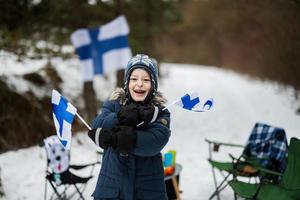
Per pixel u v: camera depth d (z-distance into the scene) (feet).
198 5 115.34
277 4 43.19
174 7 58.03
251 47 73.10
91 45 29.76
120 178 10.09
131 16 49.19
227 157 27.48
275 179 17.60
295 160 15.87
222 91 63.98
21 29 31.63
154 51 57.06
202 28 126.72
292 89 52.39
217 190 17.85
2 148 27.04
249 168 17.81
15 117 29.71
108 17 40.63
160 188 10.34
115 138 9.49
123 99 10.67
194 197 19.52
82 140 29.96
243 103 51.75
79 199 18.69
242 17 59.67
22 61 28.35
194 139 33.19
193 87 67.26
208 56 142.82
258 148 19.29
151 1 50.37
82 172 22.74
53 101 11.31
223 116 43.34
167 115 10.62
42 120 31.07
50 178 16.46
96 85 47.75
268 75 64.18
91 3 37.29
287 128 34.91
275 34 50.01
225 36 94.48
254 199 14.40
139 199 10.18
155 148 9.77
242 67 89.86
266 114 43.01
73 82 41.42
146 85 10.33
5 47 26.89
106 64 29.43
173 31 124.77
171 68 100.89
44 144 17.12
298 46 43.91
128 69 10.53
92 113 32.96
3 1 30.04
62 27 36.22
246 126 38.34
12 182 20.58
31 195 19.22
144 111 9.78
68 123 10.97
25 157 24.86
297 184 15.26
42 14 32.50
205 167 24.70
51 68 39.22
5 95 30.81
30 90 33.63
